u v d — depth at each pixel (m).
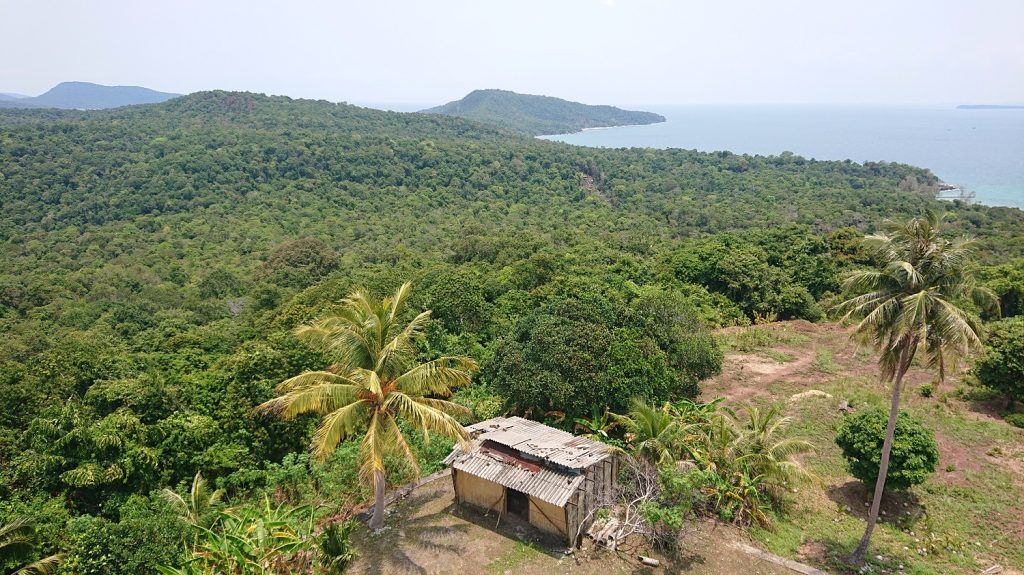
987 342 25.27
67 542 14.59
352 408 14.81
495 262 59.31
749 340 35.75
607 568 15.81
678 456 19.44
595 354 23.73
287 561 14.73
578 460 16.73
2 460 18.38
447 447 21.70
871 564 16.31
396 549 16.50
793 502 19.55
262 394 21.45
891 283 14.81
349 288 41.81
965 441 22.61
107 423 17.95
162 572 12.80
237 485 19.36
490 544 16.70
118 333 45.31
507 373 24.31
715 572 15.82
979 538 17.33
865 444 18.44
